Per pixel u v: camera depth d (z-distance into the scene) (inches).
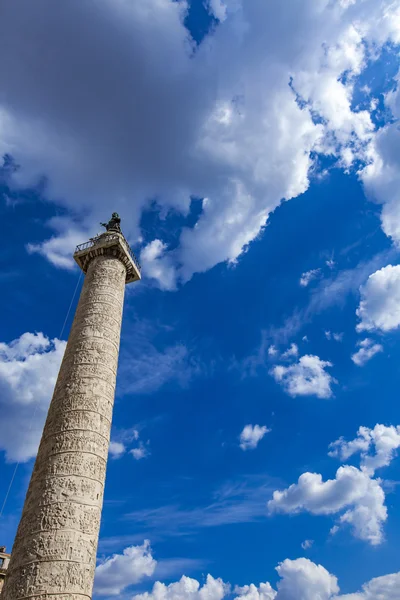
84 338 680.4
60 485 526.3
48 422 602.2
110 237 826.8
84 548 496.1
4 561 946.1
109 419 628.4
